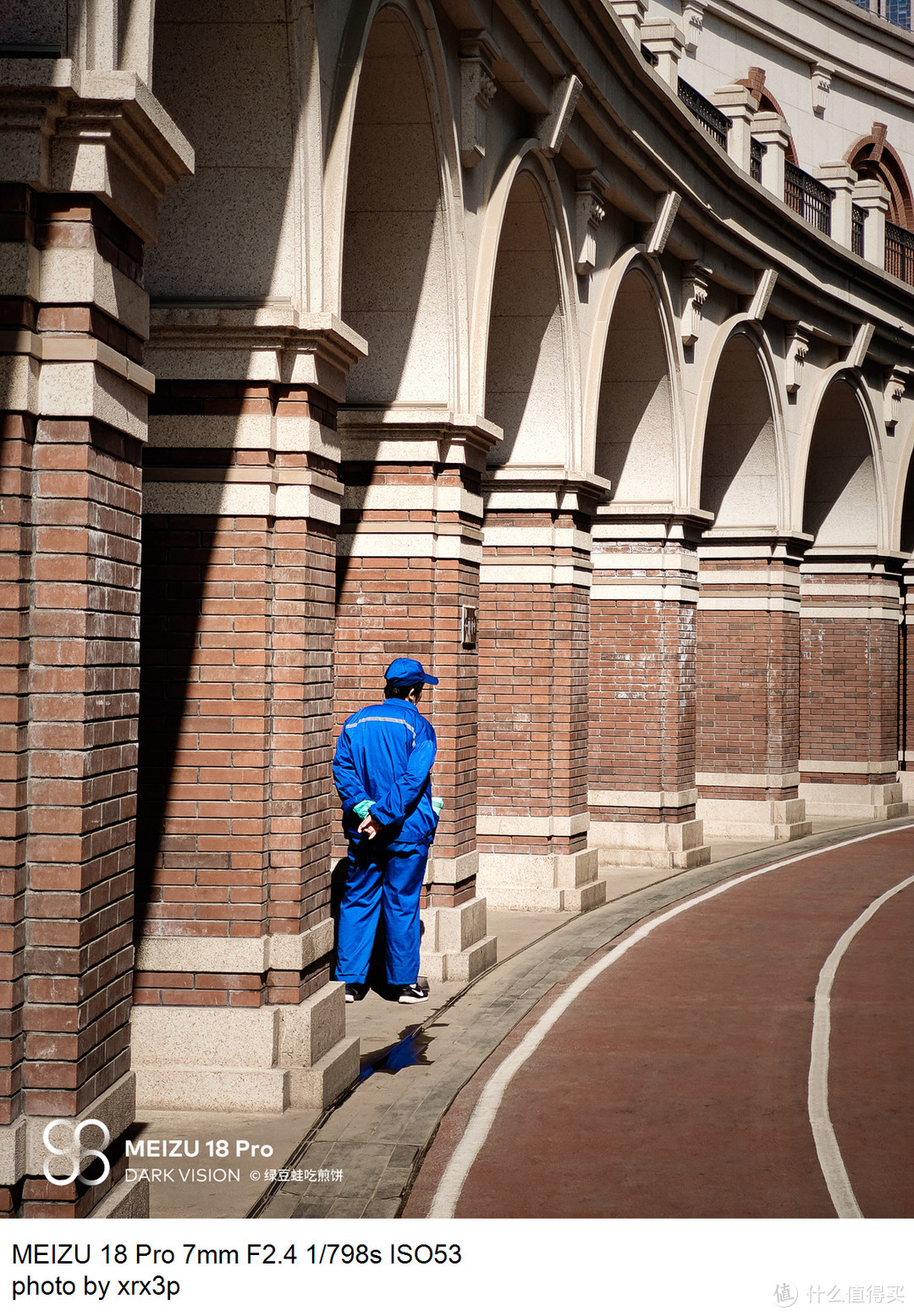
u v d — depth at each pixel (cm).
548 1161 1077
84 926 781
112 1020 833
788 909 2316
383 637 1717
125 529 851
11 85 755
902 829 3644
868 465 3922
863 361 3831
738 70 4047
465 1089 1273
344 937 1307
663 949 1958
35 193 781
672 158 2470
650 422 2752
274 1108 1185
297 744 1220
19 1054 770
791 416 3412
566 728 2234
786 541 3350
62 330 784
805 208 3547
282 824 1220
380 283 1677
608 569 2811
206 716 1209
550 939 2014
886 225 4175
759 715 3381
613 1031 1495
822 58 4369
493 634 2247
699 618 3416
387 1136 1132
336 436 1302
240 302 1196
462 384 1714
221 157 1199
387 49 1501
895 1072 1338
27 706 779
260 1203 978
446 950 1750
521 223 2056
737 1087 1284
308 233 1209
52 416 780
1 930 764
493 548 2234
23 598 772
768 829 3356
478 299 1767
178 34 1187
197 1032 1195
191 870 1207
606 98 2102
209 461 1207
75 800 776
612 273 2367
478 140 1689
